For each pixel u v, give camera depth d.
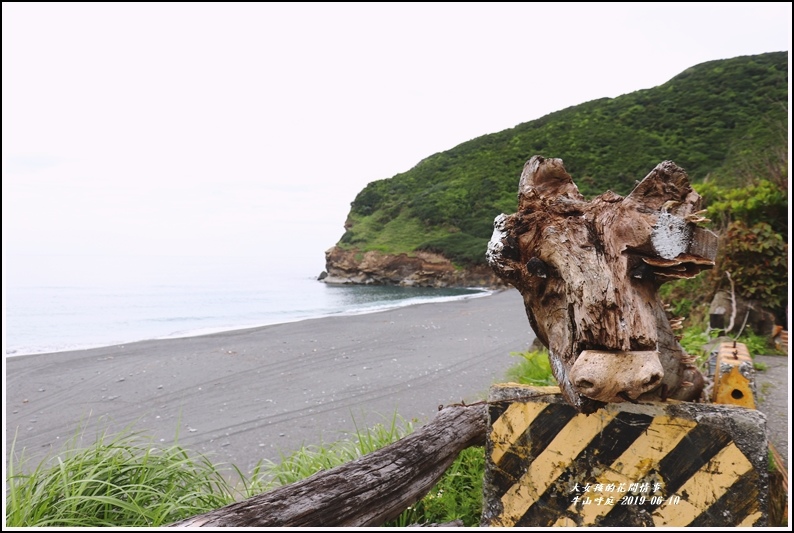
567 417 2.26
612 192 2.11
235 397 7.34
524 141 49.91
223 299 26.86
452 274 39.00
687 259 1.89
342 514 1.96
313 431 5.80
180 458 3.30
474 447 3.35
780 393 4.98
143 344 11.75
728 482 2.04
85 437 5.82
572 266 1.95
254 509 1.78
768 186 8.63
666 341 2.35
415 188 52.62
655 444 2.13
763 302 7.53
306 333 13.23
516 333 12.49
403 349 10.68
